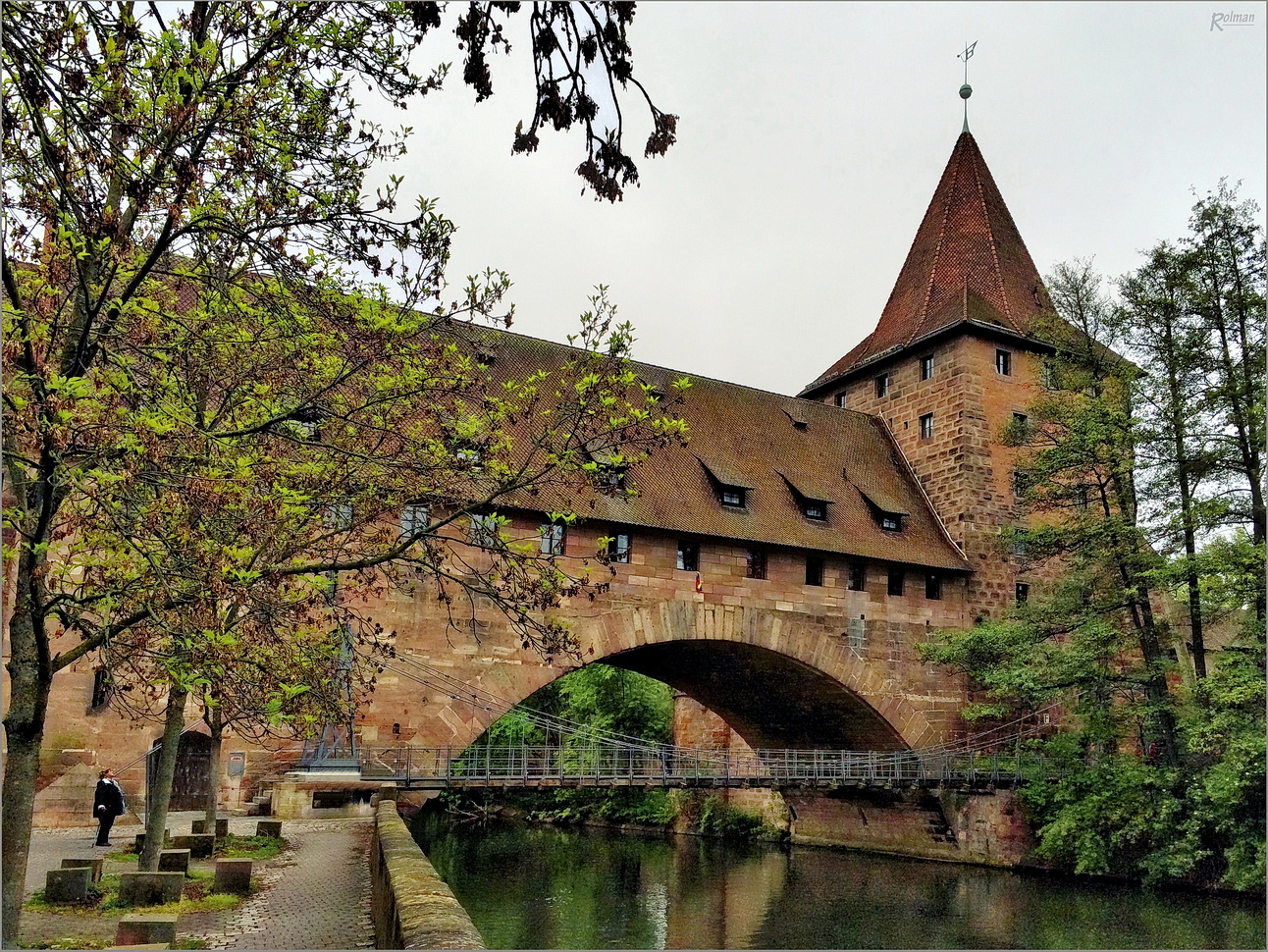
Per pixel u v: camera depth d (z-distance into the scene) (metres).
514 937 21.31
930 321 39.56
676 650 32.31
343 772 23.50
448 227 9.44
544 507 27.36
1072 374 30.06
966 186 43.25
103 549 9.49
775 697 36.78
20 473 8.38
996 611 36.44
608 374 10.30
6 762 8.27
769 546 32.12
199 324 9.47
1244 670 24.38
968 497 36.59
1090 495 33.00
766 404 38.09
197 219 8.61
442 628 26.25
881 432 40.62
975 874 30.84
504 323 10.12
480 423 10.66
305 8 8.60
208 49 8.09
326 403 10.00
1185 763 27.61
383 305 10.26
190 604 8.41
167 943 9.79
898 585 35.09
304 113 8.92
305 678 10.79
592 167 7.40
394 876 8.91
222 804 24.45
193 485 8.20
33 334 7.73
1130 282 28.47
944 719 34.84
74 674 23.00
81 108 8.05
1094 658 29.05
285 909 12.89
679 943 21.38
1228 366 26.95
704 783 28.95
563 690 55.06
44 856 16.92
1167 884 27.27
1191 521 26.75
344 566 9.63
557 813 50.50
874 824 37.34
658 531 30.19
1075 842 28.55
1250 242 26.89
